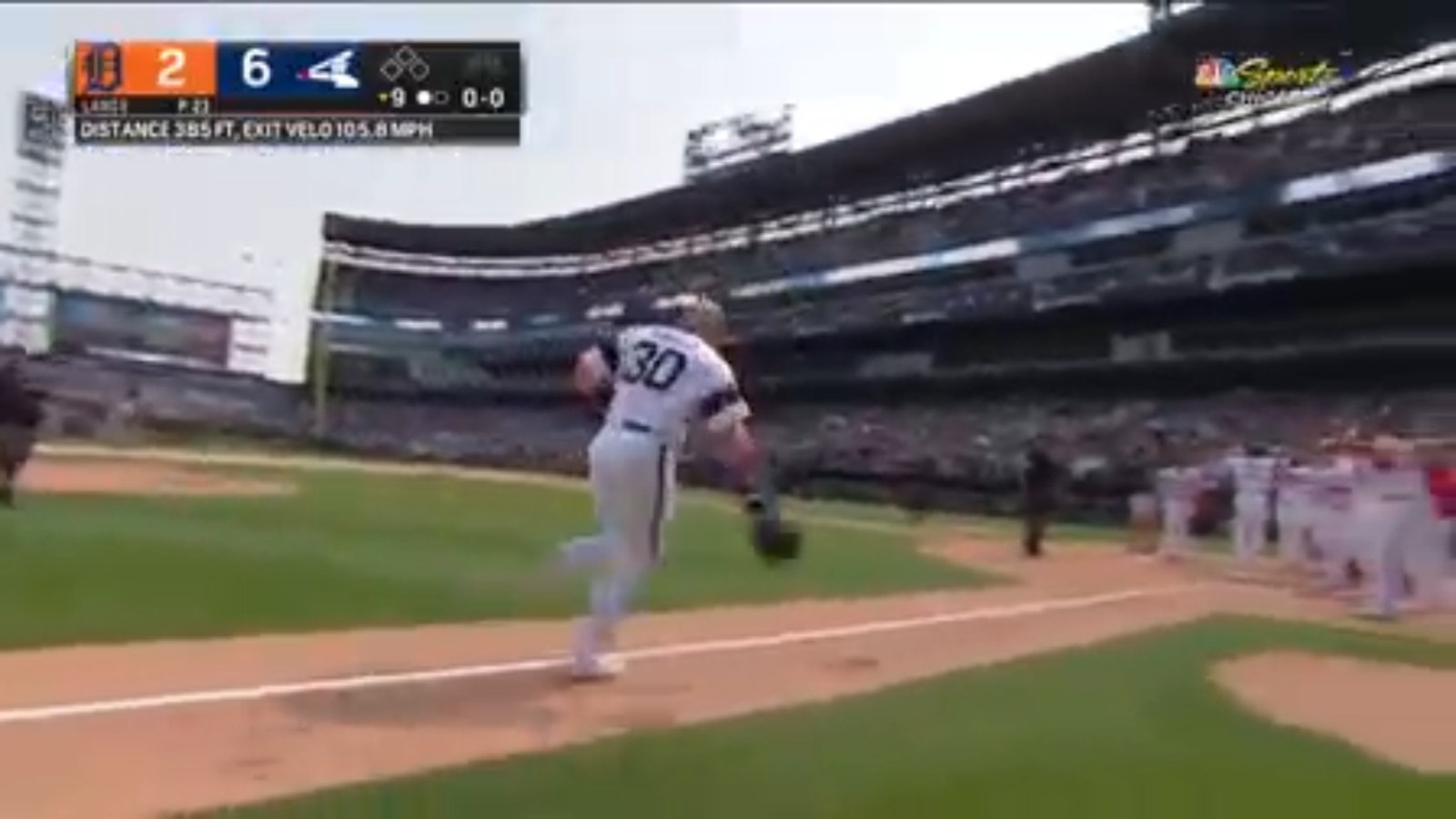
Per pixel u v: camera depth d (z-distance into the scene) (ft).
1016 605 35.96
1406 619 33.68
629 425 22.15
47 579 30.27
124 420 185.47
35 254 187.32
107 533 40.98
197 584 31.14
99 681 20.51
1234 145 119.85
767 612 32.91
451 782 15.05
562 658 24.38
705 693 21.13
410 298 236.43
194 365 205.05
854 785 15.15
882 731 18.16
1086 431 124.26
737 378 24.07
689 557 46.83
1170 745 17.56
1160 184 129.39
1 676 20.57
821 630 29.50
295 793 14.44
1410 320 99.66
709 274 187.73
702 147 211.61
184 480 79.56
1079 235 140.26
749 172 186.91
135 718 18.03
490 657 24.29
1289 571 48.47
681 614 31.83
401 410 226.79
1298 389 108.17
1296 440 79.00
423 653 24.50
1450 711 20.40
